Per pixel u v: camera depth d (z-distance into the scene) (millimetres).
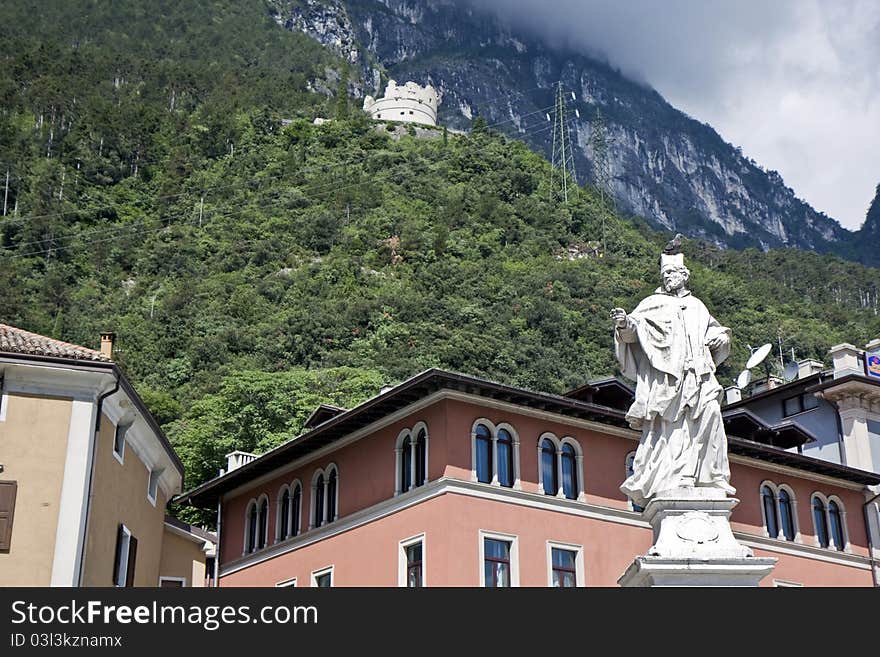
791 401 52844
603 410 41562
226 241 181375
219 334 134750
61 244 168875
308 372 104500
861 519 49094
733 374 119375
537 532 39094
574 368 138125
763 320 156750
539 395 39875
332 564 41781
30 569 27562
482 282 167750
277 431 75562
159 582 41156
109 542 31484
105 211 186000
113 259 169750
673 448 15203
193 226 188000
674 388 15211
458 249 184125
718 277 176500
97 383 29812
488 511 38156
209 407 83875
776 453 45688
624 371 15938
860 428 49812
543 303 152875
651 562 14219
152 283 164625
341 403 88188
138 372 123500
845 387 50062
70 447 28969
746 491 45688
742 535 44375
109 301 154000
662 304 15680
